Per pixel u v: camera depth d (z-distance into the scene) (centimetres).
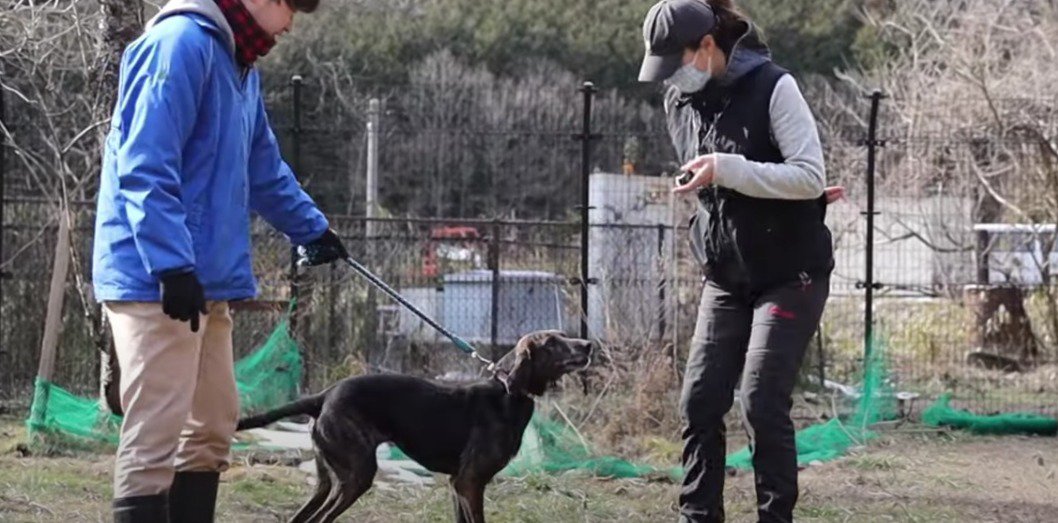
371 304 1088
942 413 993
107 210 429
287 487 715
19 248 1021
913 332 1225
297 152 1138
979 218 1514
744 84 502
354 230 1212
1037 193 1348
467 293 1134
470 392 591
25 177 1091
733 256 510
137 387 427
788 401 501
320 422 577
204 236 434
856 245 1281
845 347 1157
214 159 436
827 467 836
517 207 3156
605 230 1043
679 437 891
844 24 3356
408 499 699
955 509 709
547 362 588
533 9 3697
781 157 501
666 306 991
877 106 1061
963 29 2031
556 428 863
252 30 447
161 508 429
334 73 2645
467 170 3192
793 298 503
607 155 2844
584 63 3638
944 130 1551
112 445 820
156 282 421
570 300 1055
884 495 743
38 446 802
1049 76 1686
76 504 653
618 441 879
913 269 1359
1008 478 807
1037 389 1141
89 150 1001
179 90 416
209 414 471
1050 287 1272
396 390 584
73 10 916
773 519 497
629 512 682
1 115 992
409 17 3609
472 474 585
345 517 655
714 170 478
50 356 824
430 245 1166
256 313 1036
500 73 3634
